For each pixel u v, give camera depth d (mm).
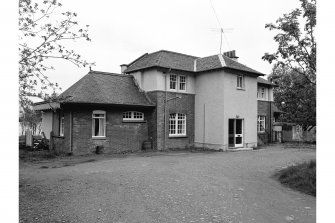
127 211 7117
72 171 12352
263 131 28188
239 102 22969
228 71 22109
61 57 7453
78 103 18000
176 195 8594
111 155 18594
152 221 6473
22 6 6766
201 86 23359
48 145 21703
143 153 19703
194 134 23719
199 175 11609
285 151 20641
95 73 21578
